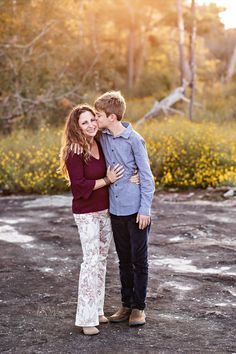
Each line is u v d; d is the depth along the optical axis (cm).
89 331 470
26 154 1328
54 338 466
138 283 481
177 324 493
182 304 545
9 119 1997
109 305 542
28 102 2039
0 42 2022
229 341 455
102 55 2356
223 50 4584
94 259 470
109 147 471
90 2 2670
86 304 469
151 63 3541
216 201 1080
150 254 728
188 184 1235
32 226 905
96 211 469
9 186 1276
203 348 441
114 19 3325
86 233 468
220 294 573
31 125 2002
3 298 572
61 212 1013
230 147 1356
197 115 2102
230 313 519
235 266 667
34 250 760
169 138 1358
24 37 2086
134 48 3475
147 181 466
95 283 471
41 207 1069
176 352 434
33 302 558
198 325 490
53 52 2128
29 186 1248
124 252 487
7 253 747
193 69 2006
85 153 464
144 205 464
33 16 2073
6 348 449
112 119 465
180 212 981
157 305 542
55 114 2067
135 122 2102
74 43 2222
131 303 495
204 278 623
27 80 2045
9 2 2033
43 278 637
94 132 464
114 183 470
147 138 1381
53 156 1303
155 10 3531
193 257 709
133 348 443
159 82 3028
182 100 2288
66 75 2158
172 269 661
